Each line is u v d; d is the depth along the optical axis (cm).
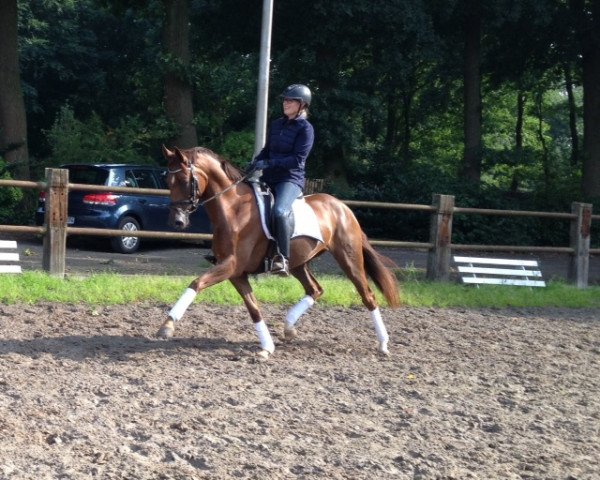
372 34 2539
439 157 3981
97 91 3922
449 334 1023
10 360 764
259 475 519
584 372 865
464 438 621
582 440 630
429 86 3722
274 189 852
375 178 2808
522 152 2855
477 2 2689
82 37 3878
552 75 3519
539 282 1447
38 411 618
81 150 2417
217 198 812
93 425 598
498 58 2927
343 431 616
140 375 739
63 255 1153
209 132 2778
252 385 728
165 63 2500
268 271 842
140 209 1764
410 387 759
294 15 2491
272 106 2686
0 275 1099
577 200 2561
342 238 894
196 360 807
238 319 1016
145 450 551
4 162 2130
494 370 848
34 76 3706
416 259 1977
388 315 1116
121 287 1100
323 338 951
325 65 2594
